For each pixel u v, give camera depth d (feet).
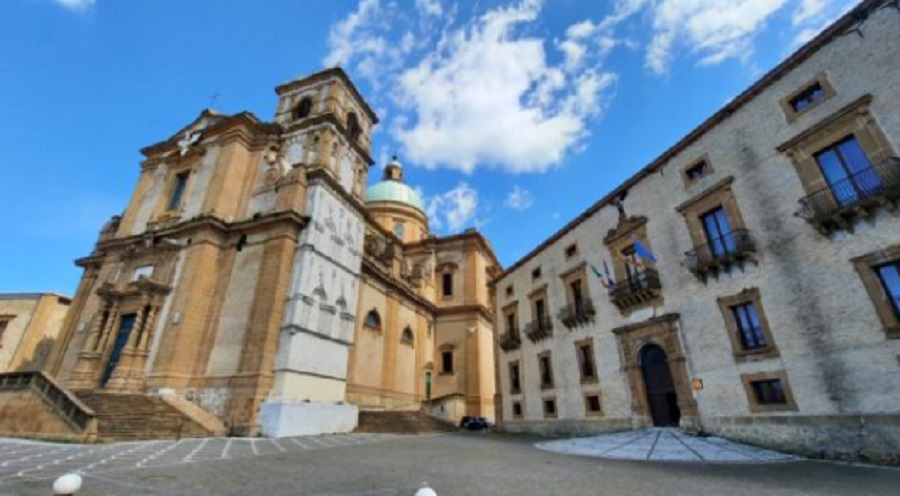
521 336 100.17
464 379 137.80
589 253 83.71
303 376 76.59
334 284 90.89
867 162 44.75
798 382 47.24
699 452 46.83
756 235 54.19
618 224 77.41
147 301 81.61
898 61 43.62
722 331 56.80
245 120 102.99
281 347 75.36
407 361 127.03
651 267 69.00
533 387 92.94
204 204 93.15
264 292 79.10
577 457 46.70
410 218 182.70
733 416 53.36
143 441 53.26
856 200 43.93
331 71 113.80
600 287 79.30
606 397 73.72
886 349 40.83
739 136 58.70
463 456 46.19
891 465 38.27
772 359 50.24
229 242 89.25
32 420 55.16
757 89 56.59
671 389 63.52
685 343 61.52
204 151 104.63
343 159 108.17
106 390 72.08
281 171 96.73
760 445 49.57
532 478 31.60
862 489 27.81
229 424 68.08
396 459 42.57
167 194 103.91
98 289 88.53
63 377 87.76
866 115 45.09
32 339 114.83
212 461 37.78
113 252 99.25
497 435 87.56
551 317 90.68
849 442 41.86
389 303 122.01
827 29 49.52
